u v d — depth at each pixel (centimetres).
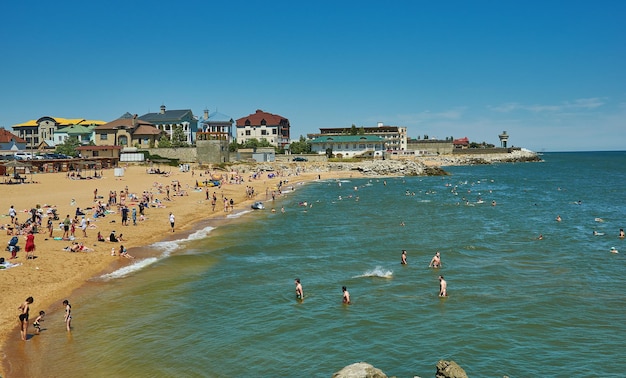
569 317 2614
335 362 2112
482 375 2003
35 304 2723
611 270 3538
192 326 2483
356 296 2986
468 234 4969
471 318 2612
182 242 4544
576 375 2000
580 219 5966
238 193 8744
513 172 16250
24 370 1983
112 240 4353
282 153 16950
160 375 1973
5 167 8894
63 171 10188
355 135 19075
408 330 2458
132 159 12544
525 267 3647
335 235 4944
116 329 2422
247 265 3716
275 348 2242
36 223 4531
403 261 3756
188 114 15950
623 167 19850
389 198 8462
